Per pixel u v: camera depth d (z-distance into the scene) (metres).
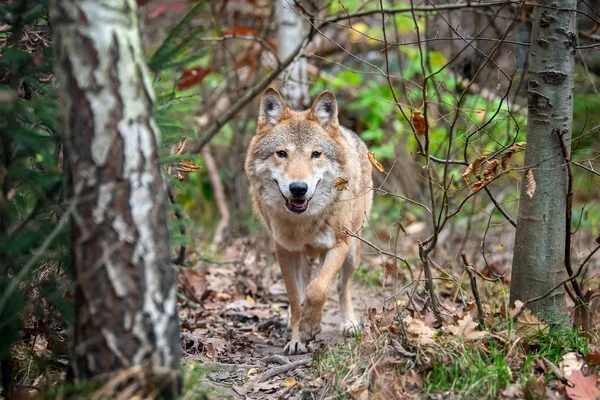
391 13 8.84
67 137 3.81
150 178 3.87
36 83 4.60
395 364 5.10
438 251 10.27
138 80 3.84
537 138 5.77
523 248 5.89
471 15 12.06
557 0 5.60
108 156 3.73
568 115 5.71
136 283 3.80
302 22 11.84
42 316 4.68
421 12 9.95
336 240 7.28
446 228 11.62
